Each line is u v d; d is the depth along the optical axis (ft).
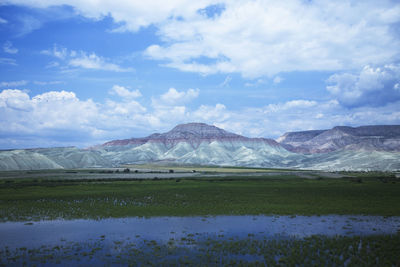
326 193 242.58
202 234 114.11
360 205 180.75
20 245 101.81
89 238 109.29
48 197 215.51
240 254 91.30
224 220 139.33
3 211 161.68
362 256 88.79
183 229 122.11
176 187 291.99
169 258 88.07
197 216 148.77
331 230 120.06
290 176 500.33
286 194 236.63
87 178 428.56
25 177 446.60
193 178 424.87
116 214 153.69
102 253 92.79
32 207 173.99
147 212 158.81
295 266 81.76
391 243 101.19
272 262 84.33
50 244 102.53
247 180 390.01
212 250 94.99
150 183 336.29
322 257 88.28
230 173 623.36
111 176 485.97
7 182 341.21
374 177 458.09
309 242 102.68
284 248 96.43
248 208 170.40
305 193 242.99
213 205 181.47
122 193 241.14
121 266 82.53
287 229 121.70
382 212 158.30
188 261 85.20
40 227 126.52
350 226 127.13
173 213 156.15
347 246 98.27
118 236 111.86
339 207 173.37
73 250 96.07
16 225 130.52
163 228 123.95
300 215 151.12
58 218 144.46
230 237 109.60
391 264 83.05
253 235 112.06
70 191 253.03
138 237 110.42
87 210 164.76
